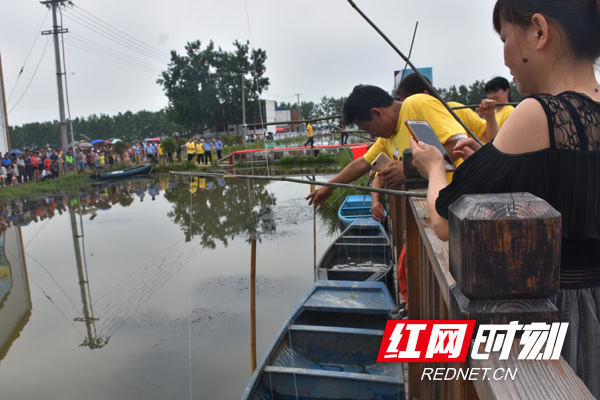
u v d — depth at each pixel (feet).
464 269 2.34
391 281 16.66
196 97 114.93
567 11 3.12
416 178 6.81
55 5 77.36
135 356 13.89
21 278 22.80
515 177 2.93
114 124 337.93
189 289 19.15
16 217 41.98
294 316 12.74
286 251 24.75
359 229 24.61
